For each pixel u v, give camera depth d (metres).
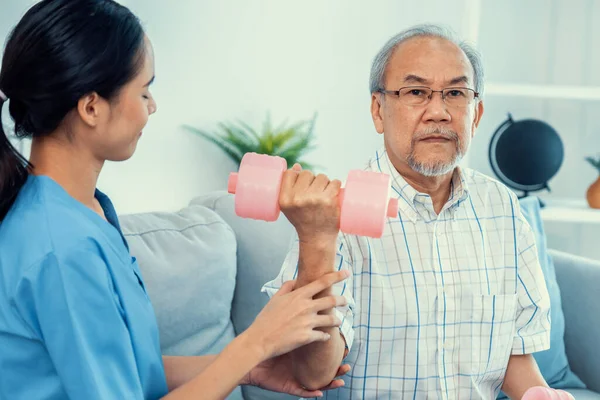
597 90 2.82
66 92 0.88
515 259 1.37
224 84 3.21
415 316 1.26
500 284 1.35
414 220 1.31
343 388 1.28
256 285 1.67
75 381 0.84
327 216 0.91
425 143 1.26
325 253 0.96
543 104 3.21
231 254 1.61
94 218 0.93
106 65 0.89
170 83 3.17
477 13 2.82
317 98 3.28
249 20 3.20
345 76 3.28
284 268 1.23
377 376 1.27
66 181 0.93
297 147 3.10
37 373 0.86
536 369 1.36
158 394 0.98
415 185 1.34
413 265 1.28
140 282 1.04
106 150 0.95
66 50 0.87
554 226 3.27
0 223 0.90
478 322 1.31
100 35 0.89
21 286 0.83
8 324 0.85
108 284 0.88
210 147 3.23
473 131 1.41
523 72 3.20
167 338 1.47
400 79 1.27
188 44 3.17
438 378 1.27
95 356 0.85
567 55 3.19
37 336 0.85
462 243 1.33
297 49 3.25
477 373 1.30
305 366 1.07
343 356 1.14
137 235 1.51
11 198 0.90
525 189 2.94
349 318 1.18
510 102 3.20
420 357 1.26
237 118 3.23
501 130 2.92
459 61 1.26
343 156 3.33
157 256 1.50
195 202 1.85
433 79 1.25
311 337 0.96
